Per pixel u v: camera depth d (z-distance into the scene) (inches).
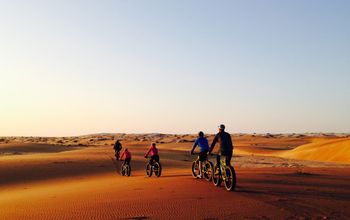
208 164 620.4
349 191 500.4
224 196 459.5
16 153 2669.8
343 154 2527.1
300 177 669.3
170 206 406.3
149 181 676.7
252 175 687.7
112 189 587.5
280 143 5753.0
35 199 532.4
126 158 1040.2
